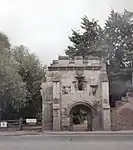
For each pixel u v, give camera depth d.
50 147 21.20
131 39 60.62
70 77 46.06
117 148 19.77
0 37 63.97
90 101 45.41
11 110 67.12
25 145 23.20
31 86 71.06
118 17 62.25
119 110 46.72
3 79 52.34
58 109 44.69
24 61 71.00
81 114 67.75
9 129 48.31
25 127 53.12
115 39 61.59
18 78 55.62
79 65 46.22
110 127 43.97
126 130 43.75
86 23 70.31
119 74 59.06
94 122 44.81
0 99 57.97
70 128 44.94
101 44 62.25
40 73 72.56
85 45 68.56
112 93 58.41
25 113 71.00
